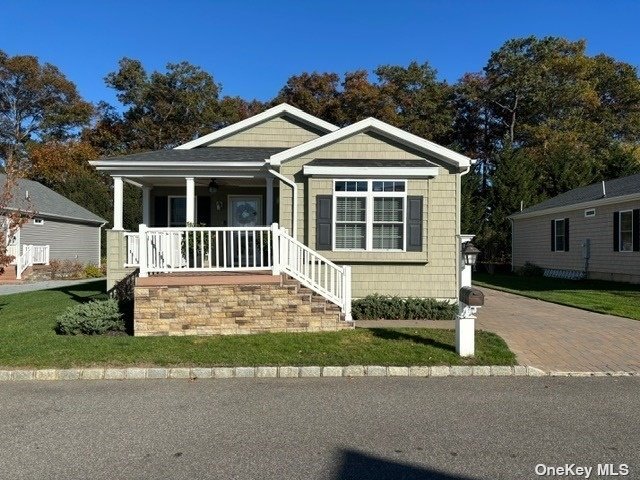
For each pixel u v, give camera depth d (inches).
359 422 189.5
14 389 237.3
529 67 1471.5
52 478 144.7
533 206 1026.1
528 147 1449.3
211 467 151.3
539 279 842.8
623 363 273.4
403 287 452.4
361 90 1425.9
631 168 1162.6
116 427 185.6
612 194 730.2
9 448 166.6
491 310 464.4
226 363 266.8
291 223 464.1
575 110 1480.1
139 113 1641.2
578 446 165.3
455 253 453.1
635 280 681.0
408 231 447.8
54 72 1774.1
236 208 602.5
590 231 781.9
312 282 371.9
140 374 256.8
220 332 347.3
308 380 251.1
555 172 1190.3
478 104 1547.7
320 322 352.2
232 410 204.5
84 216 1130.0
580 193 888.9
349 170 441.7
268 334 340.2
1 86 1726.1
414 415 196.9
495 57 1526.8
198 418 195.2
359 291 452.1
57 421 192.5
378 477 144.2
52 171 1489.9
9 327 365.1
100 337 333.7
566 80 1477.6
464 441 169.9
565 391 228.5
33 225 953.5
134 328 343.0
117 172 484.4
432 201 453.7
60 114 1752.0
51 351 288.4
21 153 1647.4
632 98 1540.4
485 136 1583.4
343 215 450.9
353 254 447.8
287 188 465.7
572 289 657.0
